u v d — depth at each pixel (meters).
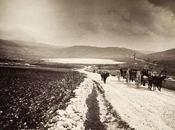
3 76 32.28
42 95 17.48
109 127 9.60
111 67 86.19
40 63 107.62
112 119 10.70
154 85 21.38
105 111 12.19
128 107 13.05
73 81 28.62
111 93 18.14
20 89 20.52
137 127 9.44
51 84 24.75
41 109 12.88
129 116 11.09
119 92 18.83
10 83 24.66
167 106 13.74
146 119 10.65
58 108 12.92
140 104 13.98
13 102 14.73
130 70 28.14
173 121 10.53
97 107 13.06
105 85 24.16
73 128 9.02
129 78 28.09
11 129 9.52
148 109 12.70
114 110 12.19
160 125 9.80
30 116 11.37
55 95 17.47
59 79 31.12
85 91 18.86
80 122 9.92
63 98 16.17
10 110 12.60
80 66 102.75
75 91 18.69
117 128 9.50
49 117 10.99
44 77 33.66
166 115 11.55
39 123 10.20
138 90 20.58
